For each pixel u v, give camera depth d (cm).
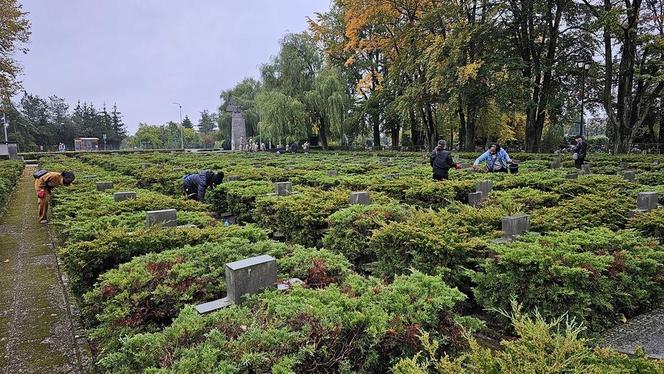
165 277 322
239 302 280
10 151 3216
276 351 213
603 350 199
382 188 866
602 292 351
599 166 1492
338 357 226
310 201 660
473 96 2472
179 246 420
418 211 558
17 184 1728
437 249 413
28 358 343
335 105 3459
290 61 3716
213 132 8231
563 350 190
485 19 2336
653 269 382
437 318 260
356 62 3597
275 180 1157
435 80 2312
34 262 626
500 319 370
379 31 3120
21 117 6166
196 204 668
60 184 955
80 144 5812
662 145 2820
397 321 242
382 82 3328
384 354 240
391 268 458
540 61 2409
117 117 9156
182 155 2778
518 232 455
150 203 646
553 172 1015
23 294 488
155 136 7881
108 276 323
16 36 2150
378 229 486
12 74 2250
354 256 518
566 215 556
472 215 515
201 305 278
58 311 436
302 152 3534
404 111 2745
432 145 3127
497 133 3603
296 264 348
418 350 238
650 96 2267
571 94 2591
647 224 512
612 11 1898
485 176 992
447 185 803
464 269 403
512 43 2480
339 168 1382
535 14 2314
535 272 354
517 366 190
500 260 371
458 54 2252
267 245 391
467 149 2772
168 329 237
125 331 280
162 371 195
